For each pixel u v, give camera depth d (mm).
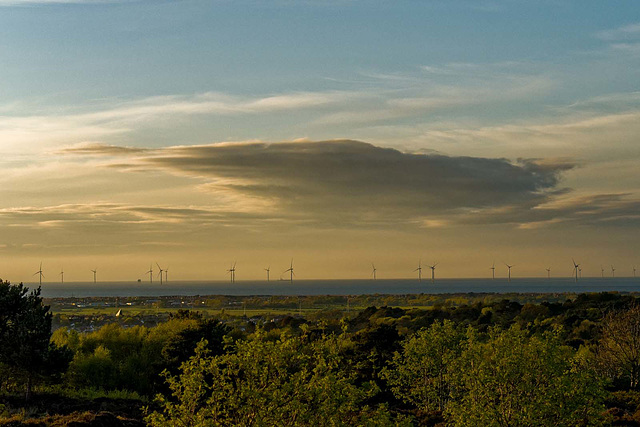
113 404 50250
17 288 48062
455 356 44844
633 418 45938
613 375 67125
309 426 22156
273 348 22562
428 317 126250
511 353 32906
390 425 24078
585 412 31766
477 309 130875
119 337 74688
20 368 47656
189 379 22016
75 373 62594
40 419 37875
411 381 48000
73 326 167500
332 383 22359
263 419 21375
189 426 21938
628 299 124625
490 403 32406
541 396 31500
